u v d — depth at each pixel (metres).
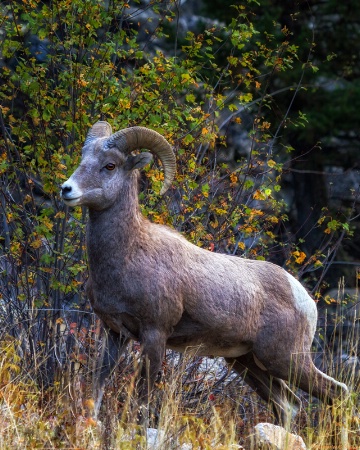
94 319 27.22
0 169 26.50
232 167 42.12
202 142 28.80
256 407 27.38
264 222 33.38
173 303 23.06
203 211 30.22
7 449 18.61
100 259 22.81
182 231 29.41
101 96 27.91
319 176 52.78
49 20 28.36
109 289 22.83
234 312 24.08
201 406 26.03
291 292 25.33
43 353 25.89
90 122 27.86
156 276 22.88
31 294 27.69
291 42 50.12
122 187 23.02
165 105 28.45
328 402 25.30
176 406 21.39
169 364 27.47
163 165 23.66
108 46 27.55
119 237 22.81
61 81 28.94
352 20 51.59
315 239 51.16
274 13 48.12
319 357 34.66
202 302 23.62
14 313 27.59
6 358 23.17
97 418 22.17
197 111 29.08
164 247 23.42
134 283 22.70
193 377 27.48
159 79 28.20
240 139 49.25
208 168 32.53
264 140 31.83
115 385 23.73
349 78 53.34
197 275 23.70
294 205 55.16
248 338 24.67
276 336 24.86
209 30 31.25
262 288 25.00
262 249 31.11
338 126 49.97
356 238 50.56
